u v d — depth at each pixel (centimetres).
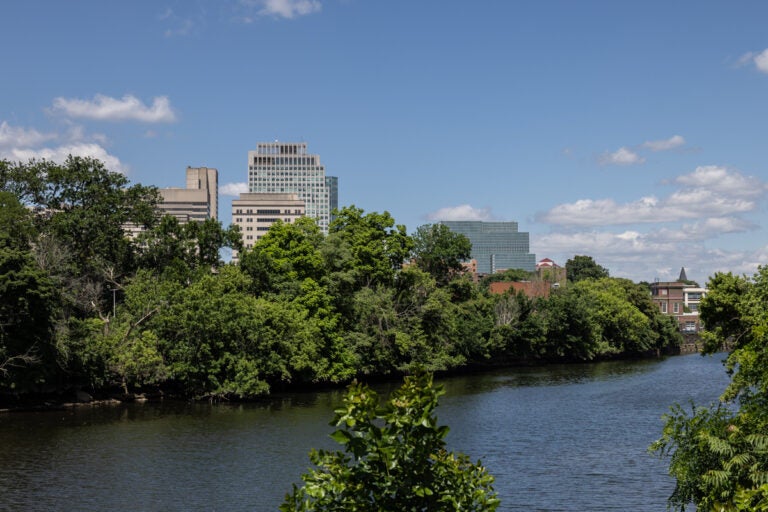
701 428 2130
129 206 9206
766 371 2202
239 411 6172
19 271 5600
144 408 6306
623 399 7138
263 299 7506
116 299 8031
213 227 8762
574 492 3562
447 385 8694
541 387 8388
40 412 5953
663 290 19938
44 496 3444
